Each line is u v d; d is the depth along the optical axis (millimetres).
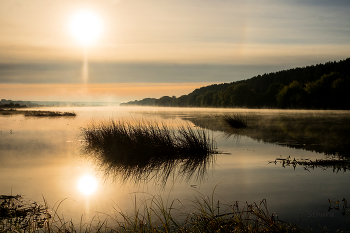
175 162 8500
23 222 4191
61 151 10367
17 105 80750
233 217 4090
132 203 4957
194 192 5520
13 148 11062
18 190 5707
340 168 7371
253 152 9977
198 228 3660
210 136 14633
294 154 9469
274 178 6465
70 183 6238
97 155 9539
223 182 6195
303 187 5742
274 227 3678
